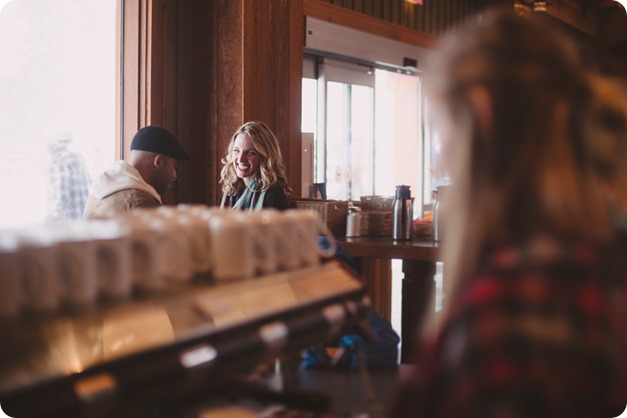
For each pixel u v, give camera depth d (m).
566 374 0.83
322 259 2.18
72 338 1.37
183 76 5.51
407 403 0.98
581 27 10.81
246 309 1.70
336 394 1.93
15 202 4.53
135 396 1.38
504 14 1.04
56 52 4.71
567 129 0.96
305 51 6.69
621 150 0.97
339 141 7.28
